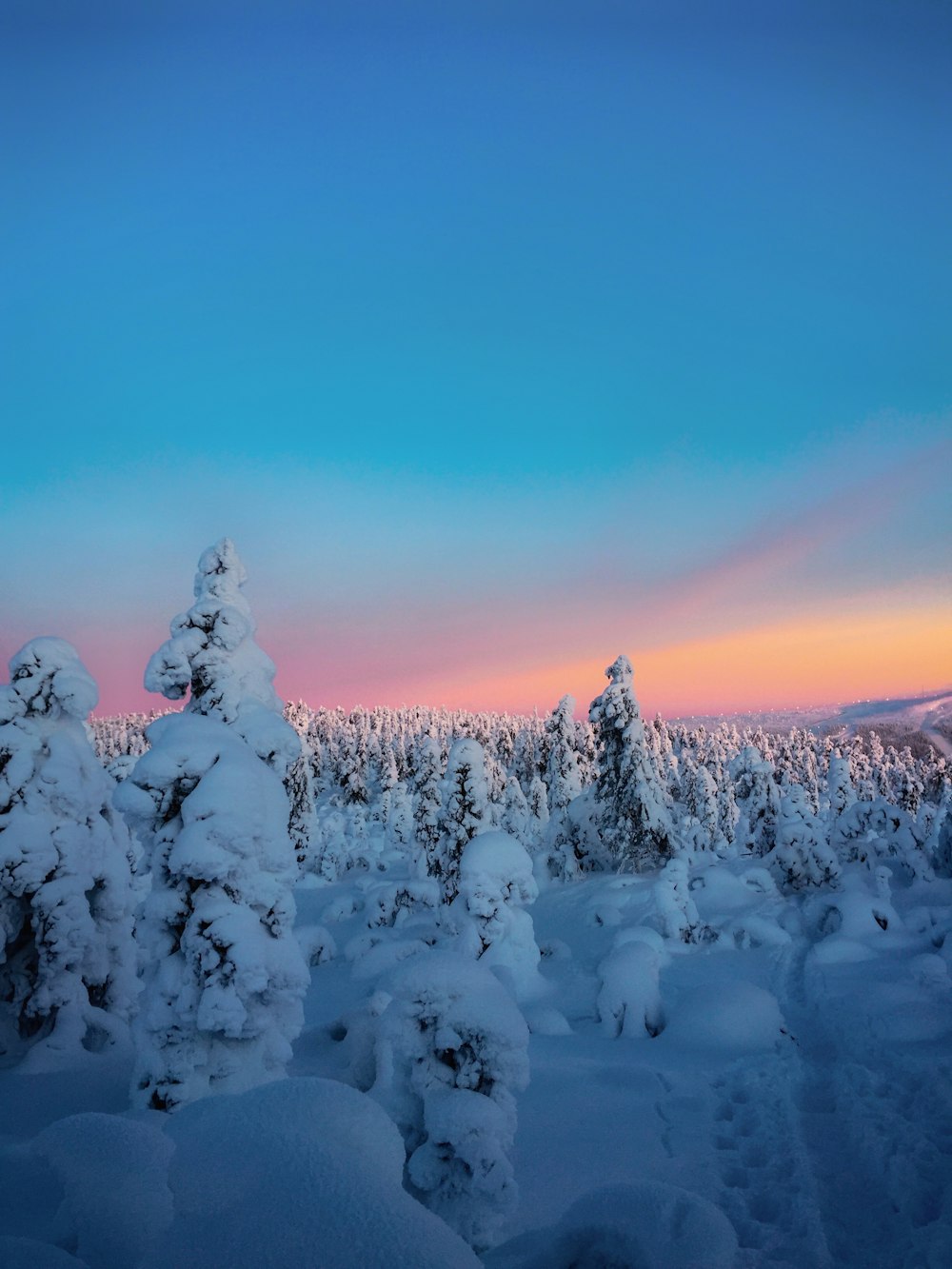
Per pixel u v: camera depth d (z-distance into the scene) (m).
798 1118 9.83
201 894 10.06
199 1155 3.91
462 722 135.88
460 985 7.00
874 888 29.59
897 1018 13.24
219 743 10.79
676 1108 10.46
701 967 21.67
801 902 28.81
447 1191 6.37
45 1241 3.45
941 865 31.69
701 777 71.94
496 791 75.62
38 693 14.95
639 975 15.68
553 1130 9.59
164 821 10.57
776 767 110.69
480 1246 6.30
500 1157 6.30
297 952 10.30
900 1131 8.88
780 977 19.42
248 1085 9.88
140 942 10.20
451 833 31.17
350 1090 4.41
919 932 21.36
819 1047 13.34
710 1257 4.43
